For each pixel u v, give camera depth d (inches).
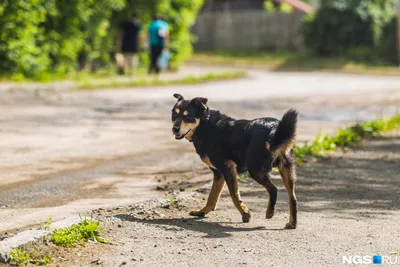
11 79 1070.4
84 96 964.0
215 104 922.7
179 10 1453.0
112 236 346.6
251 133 368.5
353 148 608.1
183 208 402.9
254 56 1948.8
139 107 863.7
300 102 983.0
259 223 376.2
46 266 306.2
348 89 1211.2
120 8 1266.0
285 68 1755.7
